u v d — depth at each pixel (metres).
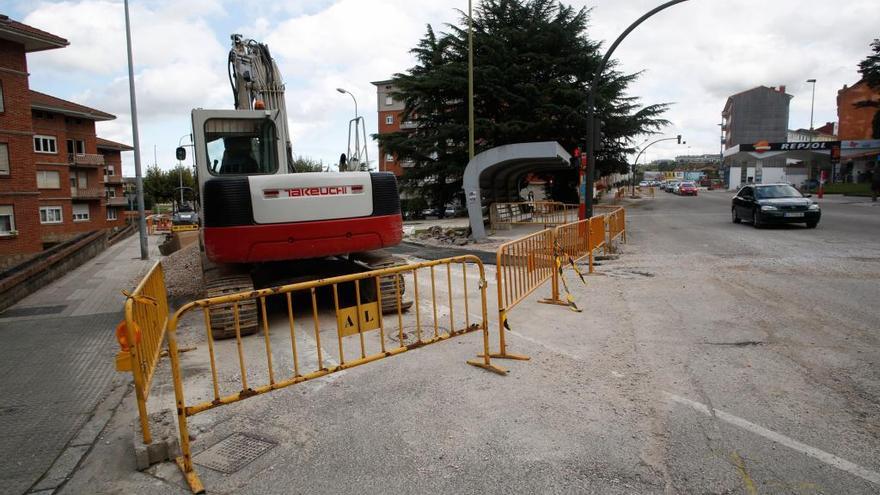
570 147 32.22
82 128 49.28
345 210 7.10
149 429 3.65
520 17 32.12
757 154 53.00
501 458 3.48
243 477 3.38
